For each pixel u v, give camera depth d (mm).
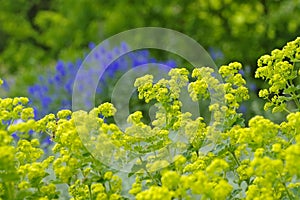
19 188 3615
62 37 13258
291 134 3641
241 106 7629
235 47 10586
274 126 3434
